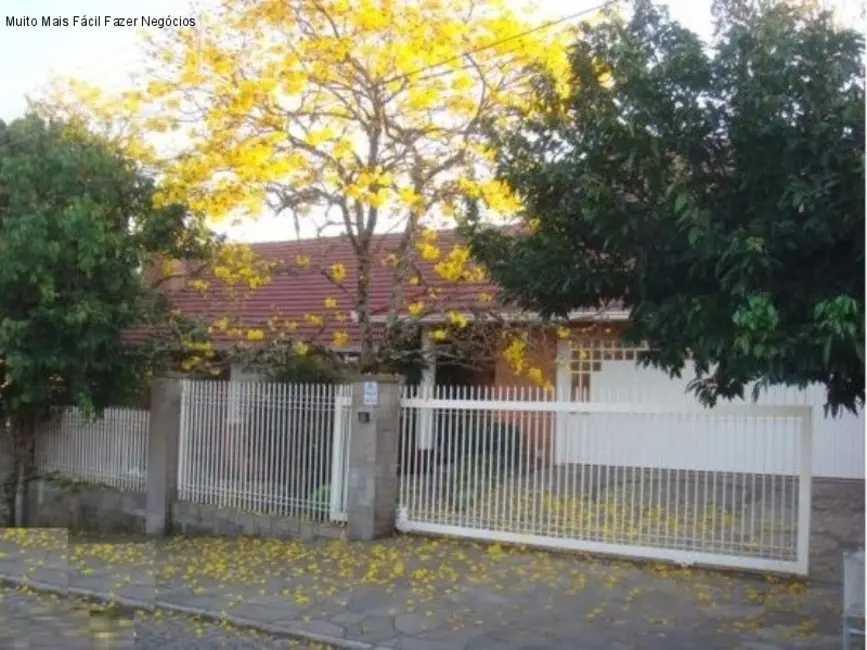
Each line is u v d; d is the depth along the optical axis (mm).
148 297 12562
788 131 5727
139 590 9102
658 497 9508
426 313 12828
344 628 7688
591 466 9906
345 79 11930
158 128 12359
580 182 6445
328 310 16406
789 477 8953
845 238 5617
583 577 9016
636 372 13820
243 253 13617
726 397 6617
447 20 11695
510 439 10445
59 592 9094
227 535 11906
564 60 9766
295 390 11617
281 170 11797
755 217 5797
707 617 7727
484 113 11133
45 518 13992
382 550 10266
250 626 7891
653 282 6414
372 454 10859
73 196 11445
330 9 11570
